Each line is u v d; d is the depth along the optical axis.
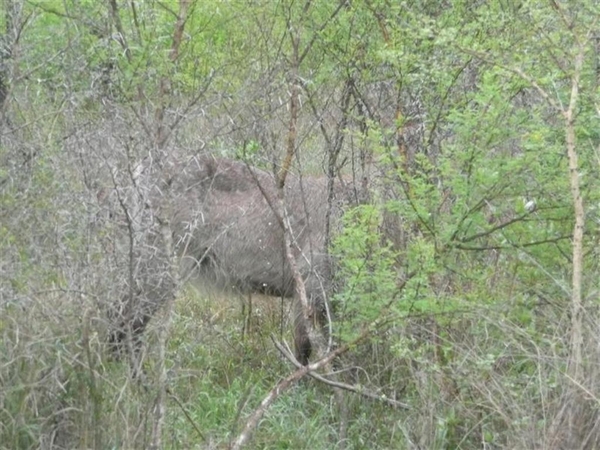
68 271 6.11
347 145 8.89
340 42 7.73
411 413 6.81
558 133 6.56
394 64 7.11
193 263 8.38
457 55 7.12
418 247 6.36
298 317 8.44
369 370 7.53
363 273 6.51
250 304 8.77
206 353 8.43
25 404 5.95
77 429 6.00
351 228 6.54
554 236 6.51
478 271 6.62
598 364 5.74
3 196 6.39
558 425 5.75
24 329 5.96
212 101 7.18
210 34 7.75
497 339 6.51
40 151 6.54
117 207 6.28
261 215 8.48
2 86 7.25
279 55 7.87
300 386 8.07
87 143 6.43
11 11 7.47
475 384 6.20
